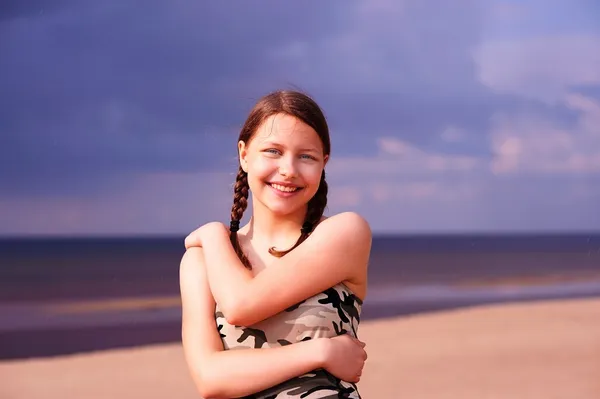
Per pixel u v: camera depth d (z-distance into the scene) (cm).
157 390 1207
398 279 4450
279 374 300
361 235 318
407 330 1698
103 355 1535
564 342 1522
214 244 328
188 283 330
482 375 1229
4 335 2234
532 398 1079
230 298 308
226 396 307
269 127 316
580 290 3688
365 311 2720
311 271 309
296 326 309
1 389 1234
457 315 1953
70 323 2511
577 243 13150
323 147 323
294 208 320
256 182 321
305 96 323
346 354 303
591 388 1141
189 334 323
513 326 1742
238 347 313
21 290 3741
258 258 327
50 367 1420
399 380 1194
